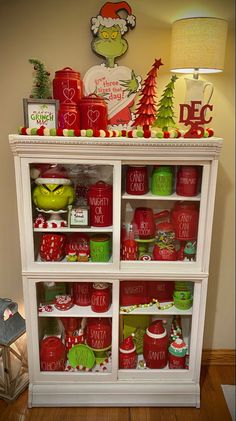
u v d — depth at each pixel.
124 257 1.67
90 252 1.68
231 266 2.02
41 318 1.86
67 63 1.73
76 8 1.67
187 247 1.67
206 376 2.04
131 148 1.48
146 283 1.79
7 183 1.88
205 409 1.82
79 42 1.70
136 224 1.70
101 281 1.67
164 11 1.68
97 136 1.48
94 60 1.72
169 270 1.66
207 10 1.69
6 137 1.81
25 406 1.82
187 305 1.76
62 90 1.57
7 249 1.97
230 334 2.13
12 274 2.01
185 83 1.76
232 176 1.89
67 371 1.81
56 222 1.63
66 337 1.86
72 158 1.51
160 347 1.79
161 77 1.75
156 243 1.69
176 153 1.49
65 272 1.64
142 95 1.63
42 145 1.47
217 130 1.83
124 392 1.82
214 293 2.07
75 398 1.82
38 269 1.64
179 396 1.83
